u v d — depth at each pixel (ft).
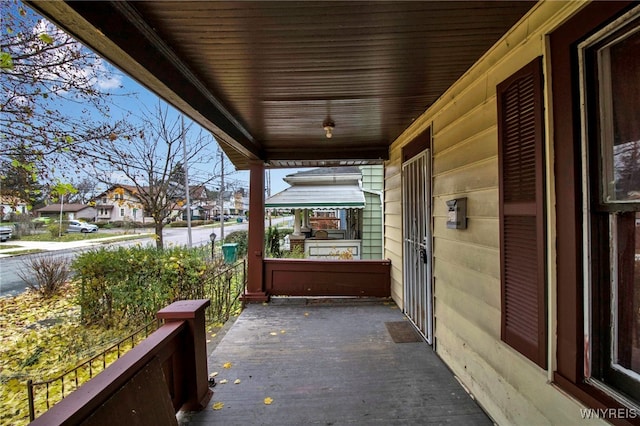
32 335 13.92
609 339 4.02
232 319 13.39
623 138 3.78
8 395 9.41
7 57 12.05
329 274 16.07
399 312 13.88
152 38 5.52
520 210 5.51
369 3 4.77
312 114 10.37
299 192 27.99
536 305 5.13
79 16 4.13
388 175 16.24
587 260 4.19
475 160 7.18
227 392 7.73
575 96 4.30
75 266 15.46
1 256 36.88
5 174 16.34
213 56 6.40
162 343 5.83
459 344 8.12
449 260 8.75
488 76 6.57
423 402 7.23
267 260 16.24
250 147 13.46
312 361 9.34
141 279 15.37
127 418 4.41
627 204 3.72
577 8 4.21
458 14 5.13
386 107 9.83
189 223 36.70
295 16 5.08
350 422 6.57
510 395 5.89
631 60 3.67
